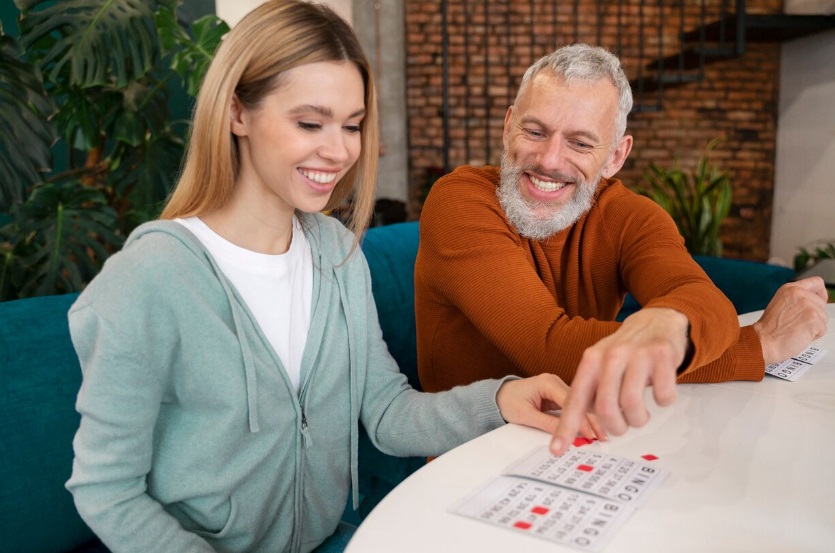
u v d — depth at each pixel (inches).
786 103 218.4
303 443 37.3
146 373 31.1
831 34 193.5
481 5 223.0
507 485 27.8
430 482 28.2
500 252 46.4
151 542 31.9
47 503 45.3
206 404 33.5
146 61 106.2
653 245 49.9
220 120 33.4
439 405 39.1
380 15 227.1
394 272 74.9
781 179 222.7
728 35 195.2
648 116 224.2
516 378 37.3
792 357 45.5
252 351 34.7
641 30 209.2
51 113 97.4
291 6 33.3
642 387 26.3
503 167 51.8
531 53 226.1
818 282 46.3
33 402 45.2
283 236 37.7
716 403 37.3
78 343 30.9
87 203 103.1
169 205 36.1
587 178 49.9
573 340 39.3
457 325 51.1
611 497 26.6
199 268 33.4
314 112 32.7
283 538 37.4
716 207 158.2
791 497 27.0
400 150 233.9
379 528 24.7
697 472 29.0
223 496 34.4
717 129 224.7
